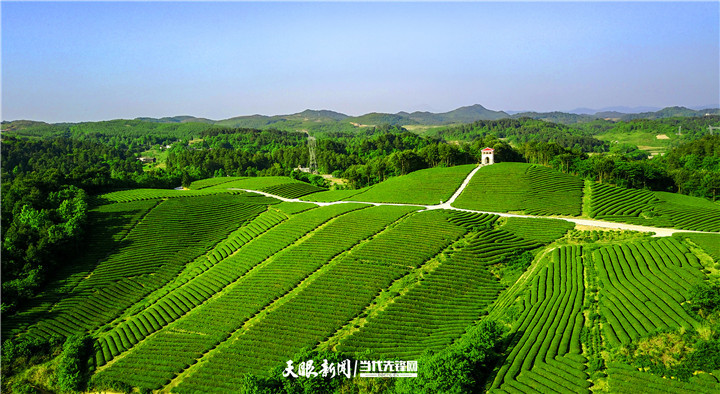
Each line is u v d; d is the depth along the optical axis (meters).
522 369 49.31
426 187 140.38
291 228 111.50
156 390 60.59
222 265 97.88
